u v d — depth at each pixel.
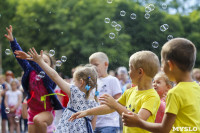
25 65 3.89
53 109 3.92
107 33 19.56
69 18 20.56
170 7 22.80
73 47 19.11
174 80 2.34
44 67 3.09
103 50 18.81
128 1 20.98
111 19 20.30
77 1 21.08
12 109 8.15
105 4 21.02
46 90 3.82
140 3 21.95
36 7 20.28
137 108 2.63
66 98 5.12
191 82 2.29
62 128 3.20
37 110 3.84
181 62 2.25
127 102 2.80
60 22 20.09
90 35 19.72
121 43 19.14
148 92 2.65
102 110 2.65
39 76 3.55
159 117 3.15
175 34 19.61
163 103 3.23
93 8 20.80
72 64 13.79
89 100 3.31
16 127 8.27
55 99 3.85
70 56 18.84
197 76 6.96
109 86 4.35
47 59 3.94
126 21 20.02
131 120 2.20
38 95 3.80
